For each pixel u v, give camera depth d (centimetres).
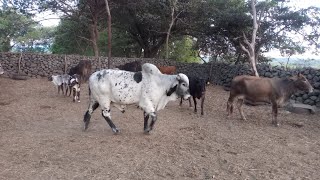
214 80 2027
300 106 1122
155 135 721
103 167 510
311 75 1325
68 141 645
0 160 521
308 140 746
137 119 883
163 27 2545
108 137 685
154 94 689
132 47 3173
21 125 768
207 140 708
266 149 658
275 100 896
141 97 688
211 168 532
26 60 1820
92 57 1967
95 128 764
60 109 991
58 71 1883
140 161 546
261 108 1169
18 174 468
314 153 645
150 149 615
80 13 2314
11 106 1002
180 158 574
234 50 2177
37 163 516
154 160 555
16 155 549
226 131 803
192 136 736
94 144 629
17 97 1184
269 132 812
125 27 2692
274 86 895
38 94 1280
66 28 2916
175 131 774
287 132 820
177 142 676
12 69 1792
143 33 2761
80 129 750
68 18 2369
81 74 1370
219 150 636
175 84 699
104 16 2403
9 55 1788
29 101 1109
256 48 2008
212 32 2112
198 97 1030
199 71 2136
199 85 1013
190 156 588
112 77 681
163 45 2983
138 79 684
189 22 2388
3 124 768
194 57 3209
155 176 484
